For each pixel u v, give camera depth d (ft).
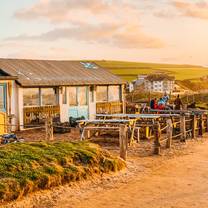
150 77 263.90
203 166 46.44
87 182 37.78
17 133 76.79
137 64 464.65
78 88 96.17
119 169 42.45
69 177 36.76
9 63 89.86
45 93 87.66
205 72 424.46
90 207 31.37
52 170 36.04
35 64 97.09
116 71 418.10
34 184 33.63
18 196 31.94
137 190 36.04
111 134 65.36
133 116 69.51
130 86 248.32
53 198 33.30
